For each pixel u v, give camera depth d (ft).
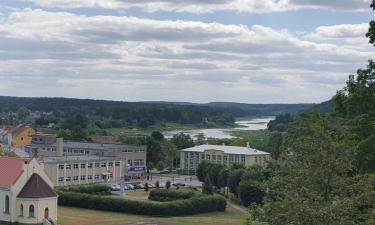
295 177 151.94
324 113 192.44
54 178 578.66
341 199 144.56
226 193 572.10
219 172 590.14
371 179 149.69
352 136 169.37
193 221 372.99
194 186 629.51
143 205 418.92
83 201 445.78
